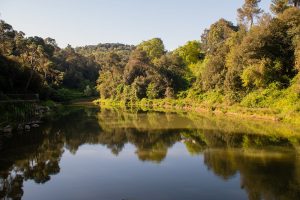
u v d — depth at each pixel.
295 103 39.31
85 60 142.38
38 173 17.92
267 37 47.50
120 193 14.77
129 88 92.62
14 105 37.62
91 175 17.52
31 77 54.78
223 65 63.28
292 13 46.31
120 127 35.66
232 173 17.39
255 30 49.19
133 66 96.69
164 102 76.81
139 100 87.75
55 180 16.72
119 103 90.50
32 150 23.45
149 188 15.40
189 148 23.95
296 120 36.12
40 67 71.69
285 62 47.28
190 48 104.94
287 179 16.23
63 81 119.06
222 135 29.23
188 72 89.75
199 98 67.94
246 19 67.12
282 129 32.00
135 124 38.22
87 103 95.62
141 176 17.25
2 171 18.30
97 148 24.39
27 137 28.62
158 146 24.92
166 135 29.86
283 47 47.78
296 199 13.75
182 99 74.69
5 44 65.06
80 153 22.69
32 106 43.81
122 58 133.62
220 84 62.25
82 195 14.58
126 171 18.22
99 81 113.25
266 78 47.56
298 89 39.44
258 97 47.38
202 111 57.31
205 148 23.77
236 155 21.34
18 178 17.06
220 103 57.44
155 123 39.06
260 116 42.81
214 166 18.81
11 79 49.66
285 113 38.75
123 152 22.97
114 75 104.00
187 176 17.11
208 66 65.50
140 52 100.00
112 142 26.75
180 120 42.09
